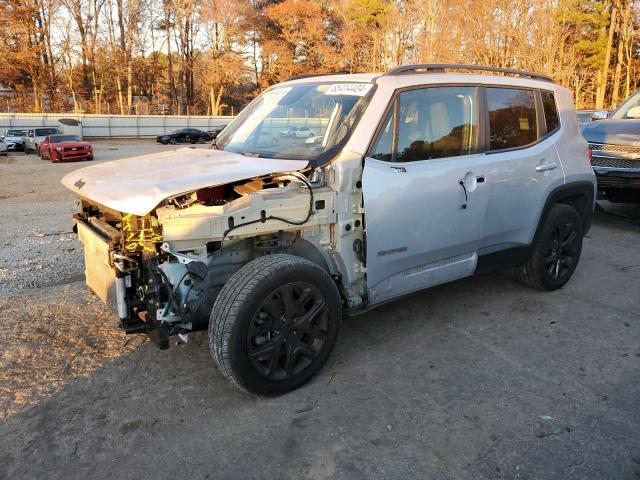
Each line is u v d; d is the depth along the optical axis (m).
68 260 6.54
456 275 4.38
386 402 3.37
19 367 3.75
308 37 60.97
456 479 2.71
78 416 3.21
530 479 2.71
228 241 3.34
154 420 3.18
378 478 2.72
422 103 3.98
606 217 8.74
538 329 4.44
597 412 3.28
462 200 4.12
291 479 2.71
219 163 3.65
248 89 73.75
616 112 8.94
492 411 3.29
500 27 28.05
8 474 2.74
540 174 4.76
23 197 13.48
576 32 43.44
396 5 49.56
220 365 3.16
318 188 3.52
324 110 3.96
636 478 2.72
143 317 3.41
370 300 3.81
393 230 3.76
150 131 52.50
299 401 3.37
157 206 3.10
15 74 62.50
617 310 4.85
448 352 4.03
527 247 4.84
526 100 4.80
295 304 3.33
